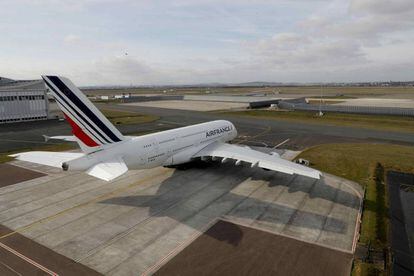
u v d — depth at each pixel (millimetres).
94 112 27250
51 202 30062
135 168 31766
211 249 21828
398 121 83250
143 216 27094
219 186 34500
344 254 21172
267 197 31469
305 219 26562
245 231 24422
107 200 30609
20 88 91500
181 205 29438
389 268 19062
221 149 40312
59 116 100250
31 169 40406
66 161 25188
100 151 28125
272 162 33375
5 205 29297
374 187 32594
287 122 85062
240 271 19328
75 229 24750
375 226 24125
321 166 42031
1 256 21000
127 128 75938
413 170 39562
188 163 42531
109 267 19797
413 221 25797
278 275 18938
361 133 67625
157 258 20766
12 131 71438
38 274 19094
